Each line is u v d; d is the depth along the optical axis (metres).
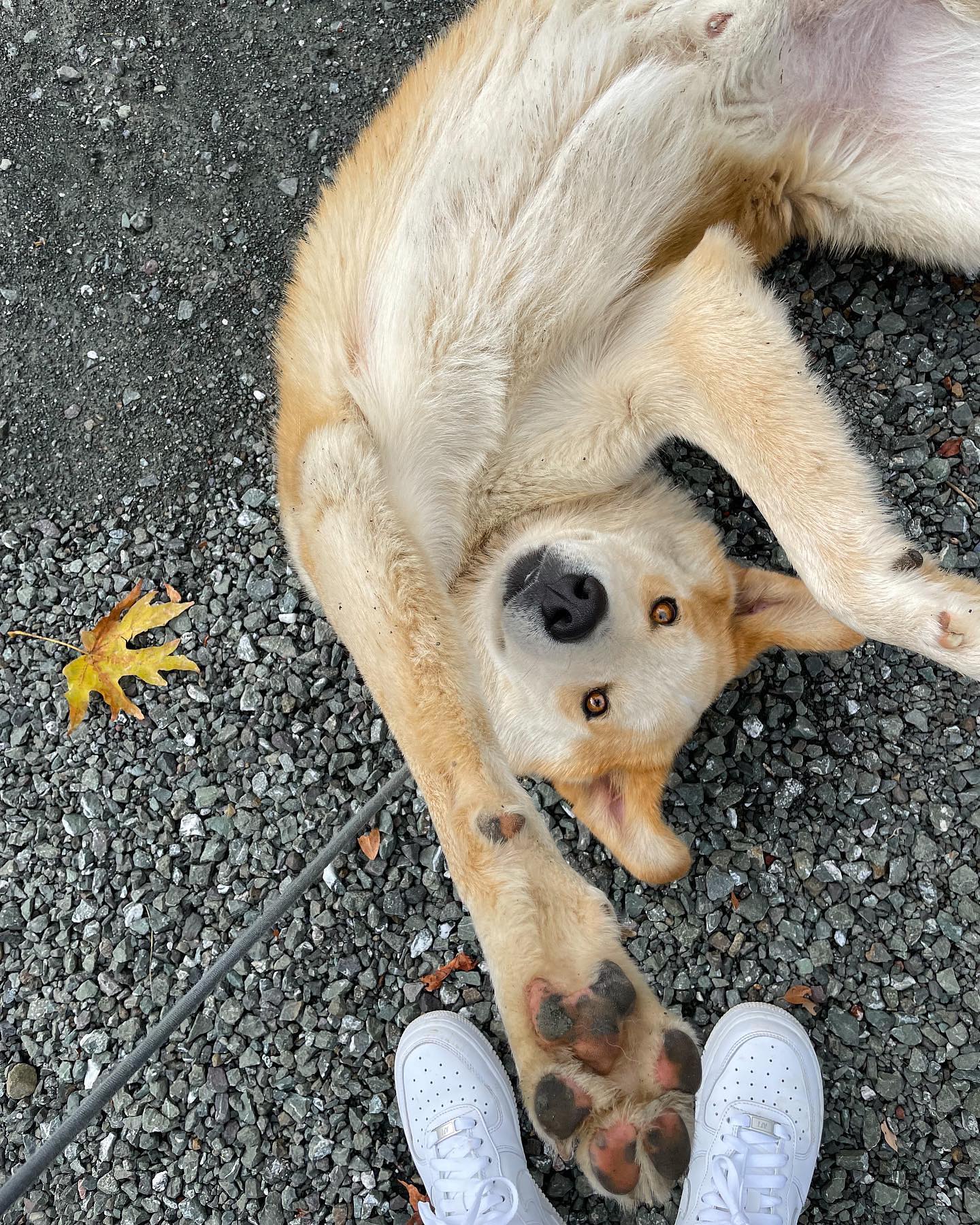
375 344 0.68
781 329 0.65
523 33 0.67
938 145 0.71
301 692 0.87
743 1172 0.78
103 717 0.88
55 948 0.86
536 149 0.67
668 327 0.67
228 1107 0.83
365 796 0.85
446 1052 0.81
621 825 0.72
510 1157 0.80
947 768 0.83
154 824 0.87
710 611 0.73
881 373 0.84
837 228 0.78
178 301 0.88
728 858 0.84
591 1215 0.82
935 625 0.61
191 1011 0.78
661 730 0.70
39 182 0.89
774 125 0.72
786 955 0.83
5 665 0.88
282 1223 0.82
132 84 0.88
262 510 0.88
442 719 0.62
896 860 0.83
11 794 0.88
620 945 0.58
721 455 0.67
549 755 0.71
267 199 0.88
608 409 0.69
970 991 0.81
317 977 0.85
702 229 0.73
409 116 0.69
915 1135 0.80
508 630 0.69
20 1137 0.84
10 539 0.89
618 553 0.70
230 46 0.88
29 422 0.89
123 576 0.88
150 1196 0.83
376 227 0.69
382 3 0.86
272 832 0.86
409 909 0.85
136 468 0.89
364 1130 0.83
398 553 0.65
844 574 0.63
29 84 0.89
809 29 0.69
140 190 0.88
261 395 0.88
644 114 0.67
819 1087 0.80
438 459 0.69
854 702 0.84
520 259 0.67
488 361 0.68
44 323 0.89
